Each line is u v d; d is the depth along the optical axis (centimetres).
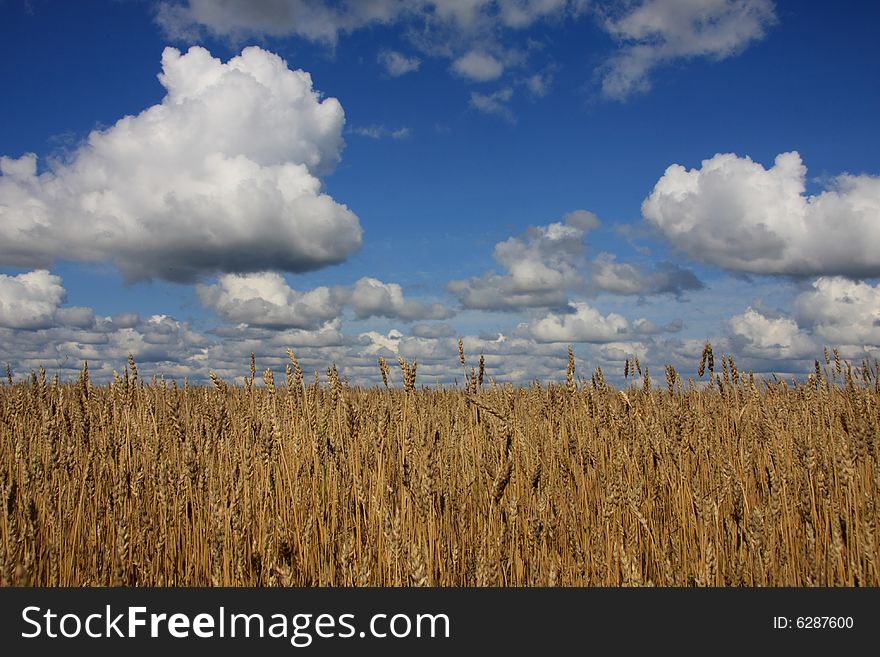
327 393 783
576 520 677
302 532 629
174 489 667
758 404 958
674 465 718
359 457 675
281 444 682
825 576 586
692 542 634
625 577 543
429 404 949
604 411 794
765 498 724
